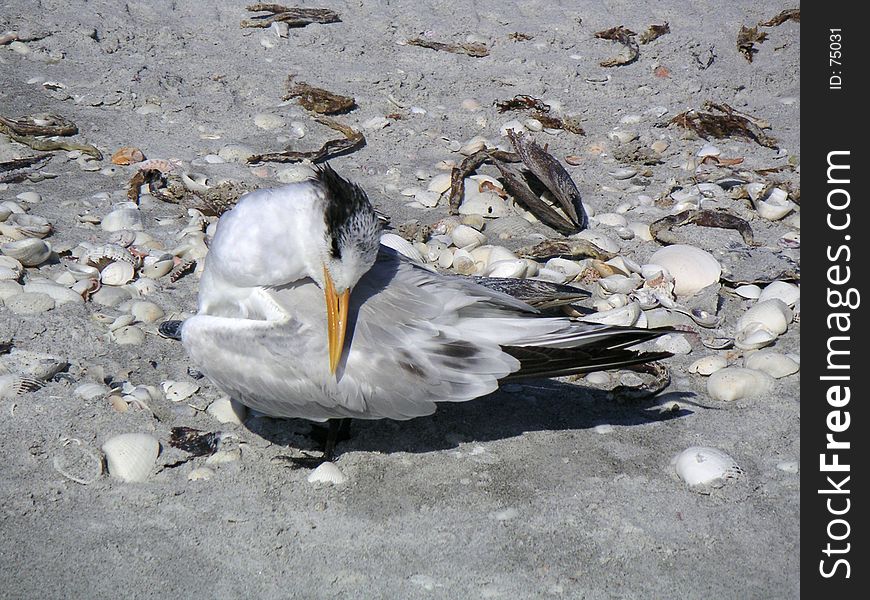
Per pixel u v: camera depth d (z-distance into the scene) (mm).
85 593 6418
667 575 6777
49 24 15258
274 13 16359
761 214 12156
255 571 6684
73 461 7500
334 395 7449
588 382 8961
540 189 12562
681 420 8438
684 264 10664
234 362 7582
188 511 7188
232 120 13609
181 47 15281
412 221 11625
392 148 13352
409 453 7945
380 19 16578
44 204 11367
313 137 13430
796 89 15469
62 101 13602
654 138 13914
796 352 9414
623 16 17188
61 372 8453
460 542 7016
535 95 14867
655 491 7574
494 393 8742
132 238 10734
